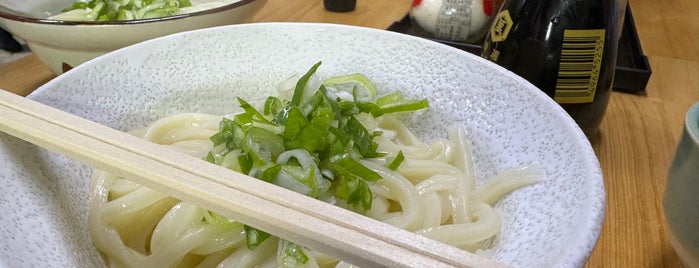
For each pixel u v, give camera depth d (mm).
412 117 207
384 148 190
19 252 108
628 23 318
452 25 290
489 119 179
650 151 221
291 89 204
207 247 155
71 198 146
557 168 143
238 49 210
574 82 203
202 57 204
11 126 133
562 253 107
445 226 153
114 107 180
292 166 154
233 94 213
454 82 193
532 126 161
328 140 164
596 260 167
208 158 162
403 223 157
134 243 163
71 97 167
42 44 233
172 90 199
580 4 196
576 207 123
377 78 210
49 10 318
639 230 180
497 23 224
